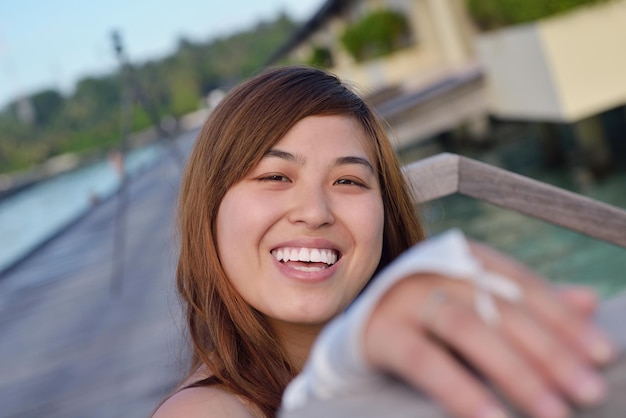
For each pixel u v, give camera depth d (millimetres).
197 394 1249
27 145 87250
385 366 399
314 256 1321
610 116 11758
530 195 1673
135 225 13977
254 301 1336
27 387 5910
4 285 12258
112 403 4863
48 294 10156
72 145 87875
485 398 350
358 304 435
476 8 10914
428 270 395
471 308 376
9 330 8539
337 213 1336
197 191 1388
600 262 6594
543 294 372
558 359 342
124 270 9742
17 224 42031
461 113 10727
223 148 1344
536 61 9070
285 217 1306
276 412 1273
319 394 463
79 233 15773
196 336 1458
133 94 8719
